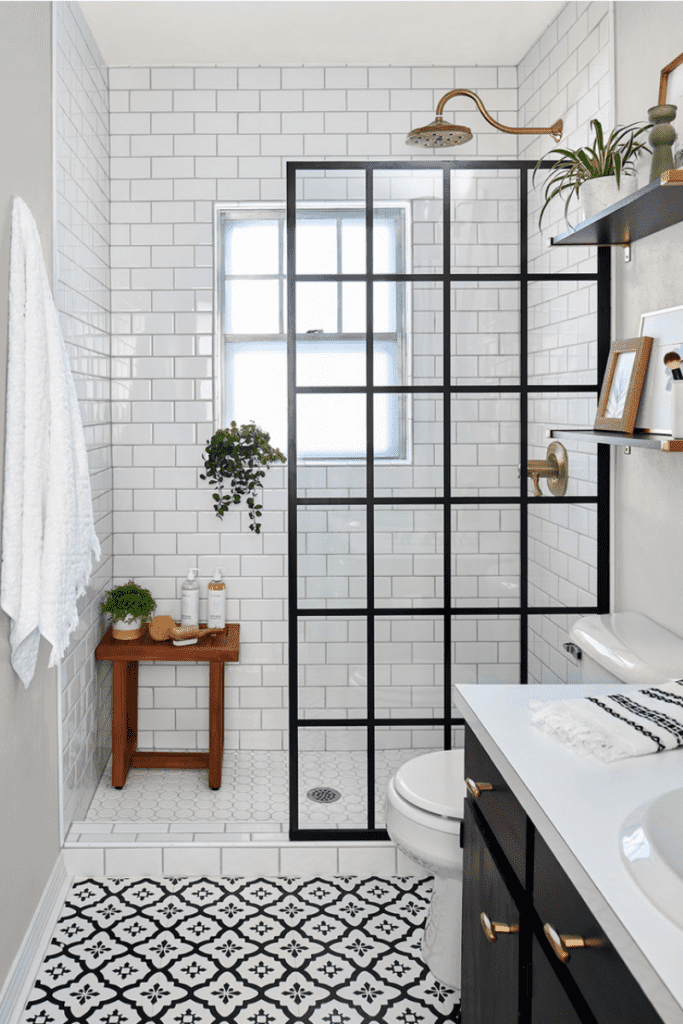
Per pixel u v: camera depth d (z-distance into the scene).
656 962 0.91
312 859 2.84
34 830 2.45
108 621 3.66
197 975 2.31
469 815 1.83
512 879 1.50
